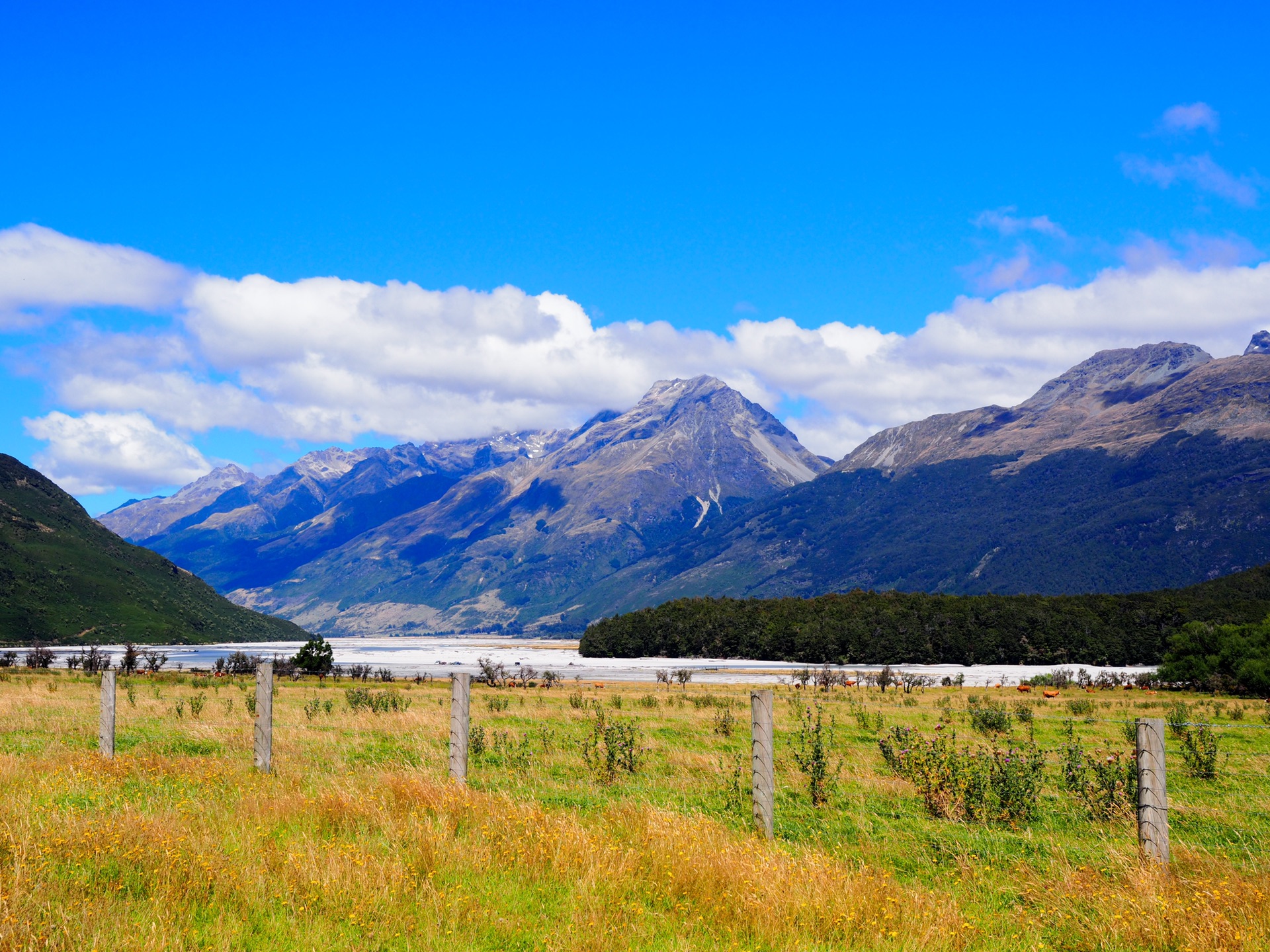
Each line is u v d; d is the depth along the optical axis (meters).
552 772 21.20
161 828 11.34
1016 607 151.50
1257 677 62.25
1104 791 17.75
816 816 16.81
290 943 8.84
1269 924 10.09
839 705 48.03
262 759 17.56
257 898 9.70
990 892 11.83
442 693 55.97
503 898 10.17
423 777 16.23
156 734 25.38
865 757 24.84
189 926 8.92
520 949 9.02
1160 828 11.98
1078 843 14.95
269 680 17.81
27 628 160.12
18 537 188.12
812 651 156.12
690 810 16.23
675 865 11.24
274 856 10.73
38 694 44.31
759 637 168.38
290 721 30.88
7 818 11.45
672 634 181.50
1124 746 27.84
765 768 13.30
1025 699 56.97
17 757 18.27
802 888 10.60
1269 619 68.44
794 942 9.35
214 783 15.68
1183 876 11.49
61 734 24.64
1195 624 72.94
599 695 57.94
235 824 12.40
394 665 143.25
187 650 168.25
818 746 19.41
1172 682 73.38
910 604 164.25
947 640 147.75
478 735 24.50
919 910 10.41
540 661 164.38
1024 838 15.20
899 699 54.53
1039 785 18.92
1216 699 58.94
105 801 13.69
